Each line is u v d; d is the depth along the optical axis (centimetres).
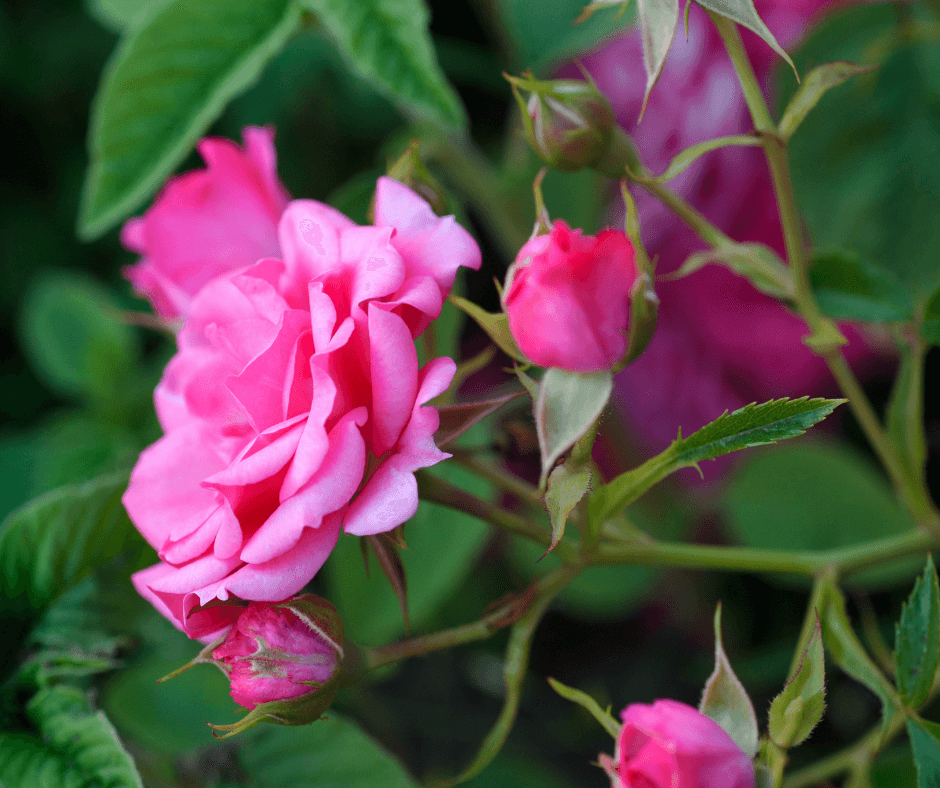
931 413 68
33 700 61
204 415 60
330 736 63
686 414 69
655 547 61
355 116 85
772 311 68
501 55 75
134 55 64
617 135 61
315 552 58
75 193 104
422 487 60
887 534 67
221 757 63
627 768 57
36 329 79
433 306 59
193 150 89
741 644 69
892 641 67
